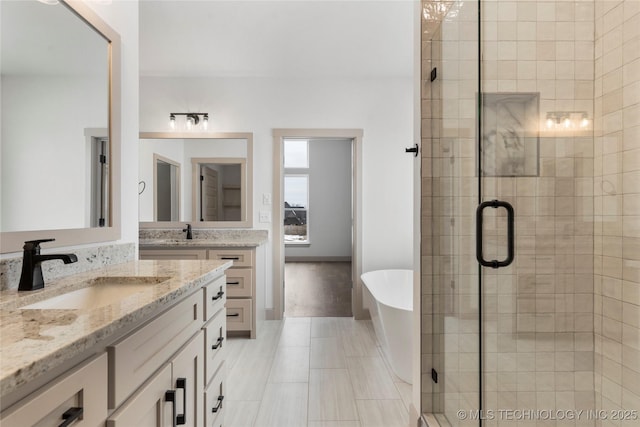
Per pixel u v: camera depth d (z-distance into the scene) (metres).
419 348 1.71
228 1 2.32
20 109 1.10
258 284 3.17
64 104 1.27
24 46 1.11
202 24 2.59
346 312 3.86
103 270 1.40
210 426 1.40
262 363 2.52
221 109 3.56
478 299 1.38
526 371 1.48
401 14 2.47
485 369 1.38
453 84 1.54
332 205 7.38
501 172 1.49
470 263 1.42
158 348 0.95
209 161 3.55
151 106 3.53
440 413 1.66
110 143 1.53
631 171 1.52
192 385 1.22
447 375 1.59
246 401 2.00
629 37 1.53
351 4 2.36
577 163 1.59
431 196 1.70
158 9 2.40
